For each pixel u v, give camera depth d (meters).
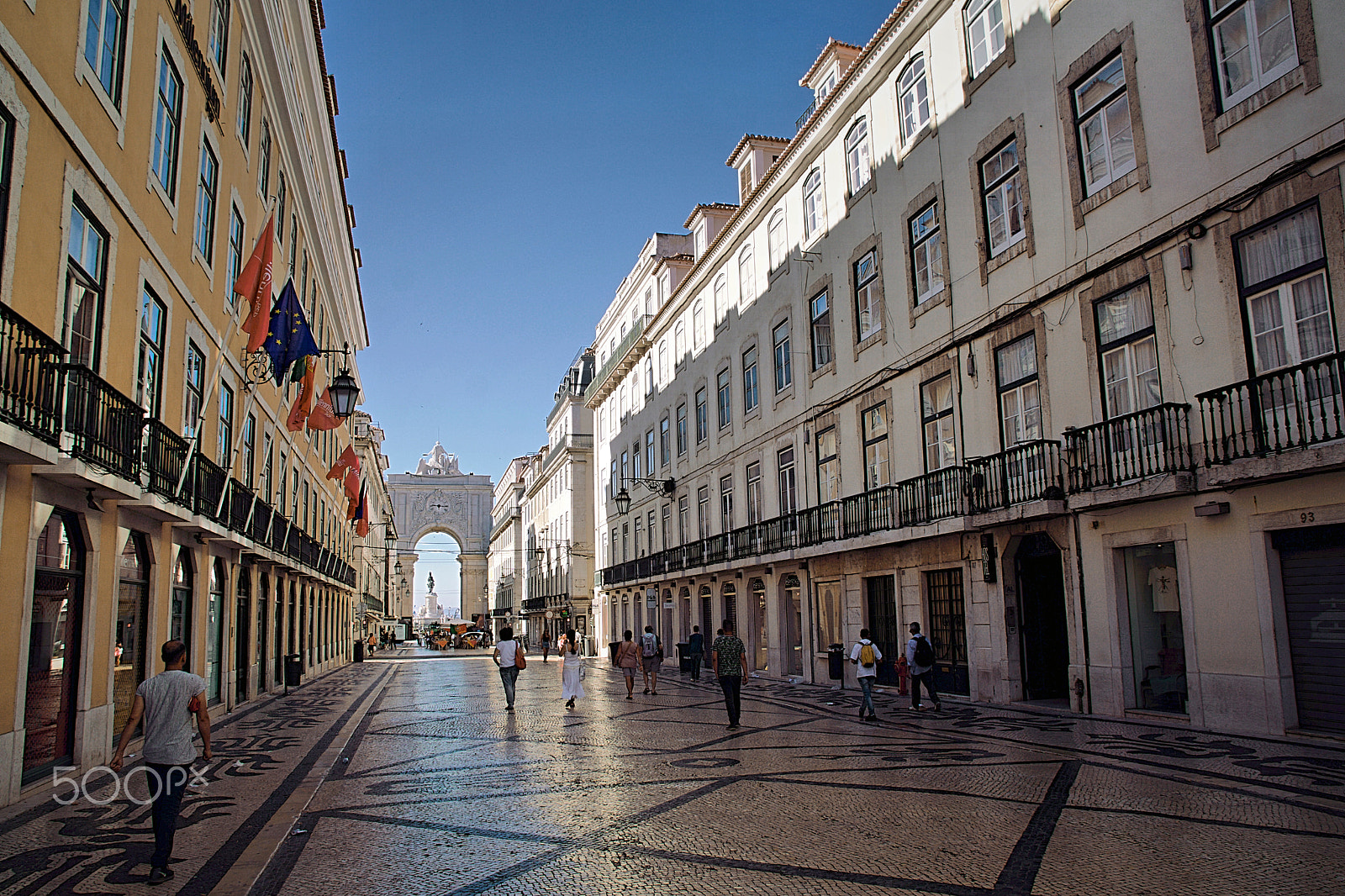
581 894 4.77
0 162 6.95
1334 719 8.95
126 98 9.60
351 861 5.58
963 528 13.90
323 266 26.95
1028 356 13.41
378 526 66.44
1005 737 10.06
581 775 8.50
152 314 10.80
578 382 52.31
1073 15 12.48
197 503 11.77
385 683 24.16
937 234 15.79
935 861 5.18
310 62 19.61
